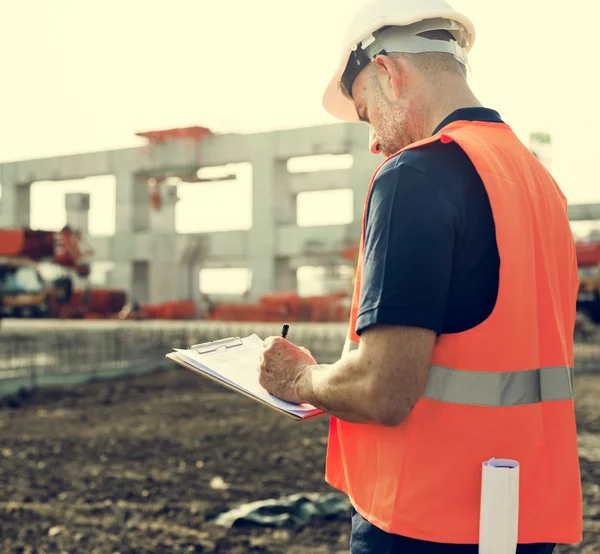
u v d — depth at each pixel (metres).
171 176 44.41
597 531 4.91
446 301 1.33
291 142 41.41
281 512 5.24
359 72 1.59
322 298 38.47
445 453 1.35
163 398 12.47
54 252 30.45
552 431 1.41
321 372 1.47
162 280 45.00
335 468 1.64
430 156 1.35
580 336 26.67
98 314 39.31
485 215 1.35
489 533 1.29
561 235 1.55
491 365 1.34
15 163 48.56
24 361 16.56
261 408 11.20
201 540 4.77
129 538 4.81
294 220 43.25
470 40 1.59
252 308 39.81
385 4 1.51
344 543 4.72
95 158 46.56
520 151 1.51
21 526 5.05
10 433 8.83
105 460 7.22
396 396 1.28
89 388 13.54
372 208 1.37
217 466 6.96
